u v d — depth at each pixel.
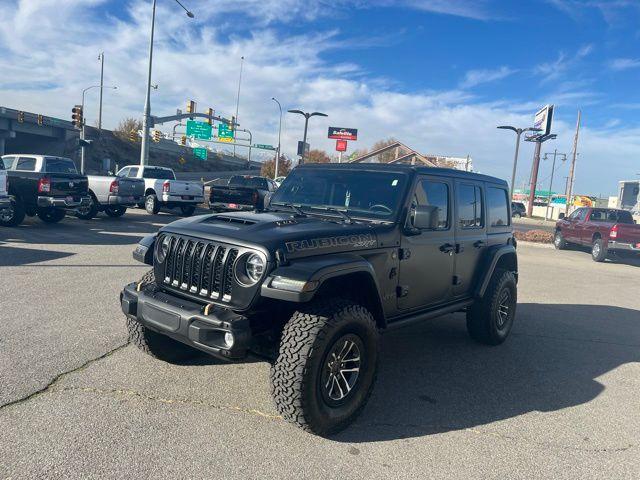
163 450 3.30
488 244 5.94
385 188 4.70
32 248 10.36
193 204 21.09
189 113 46.66
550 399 4.62
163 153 84.56
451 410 4.27
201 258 3.77
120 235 13.25
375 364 3.95
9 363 4.47
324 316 3.56
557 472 3.39
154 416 3.73
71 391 4.04
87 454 3.18
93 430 3.47
